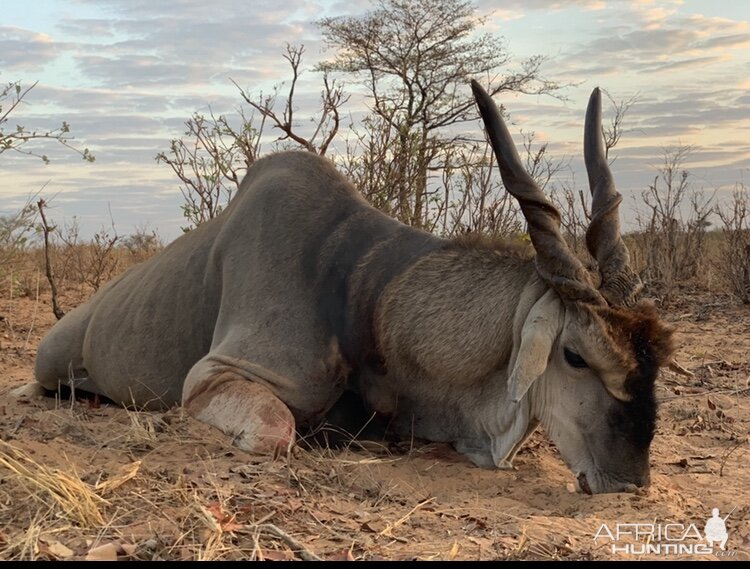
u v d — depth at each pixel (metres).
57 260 8.47
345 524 2.21
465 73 11.40
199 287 3.51
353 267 3.15
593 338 2.67
